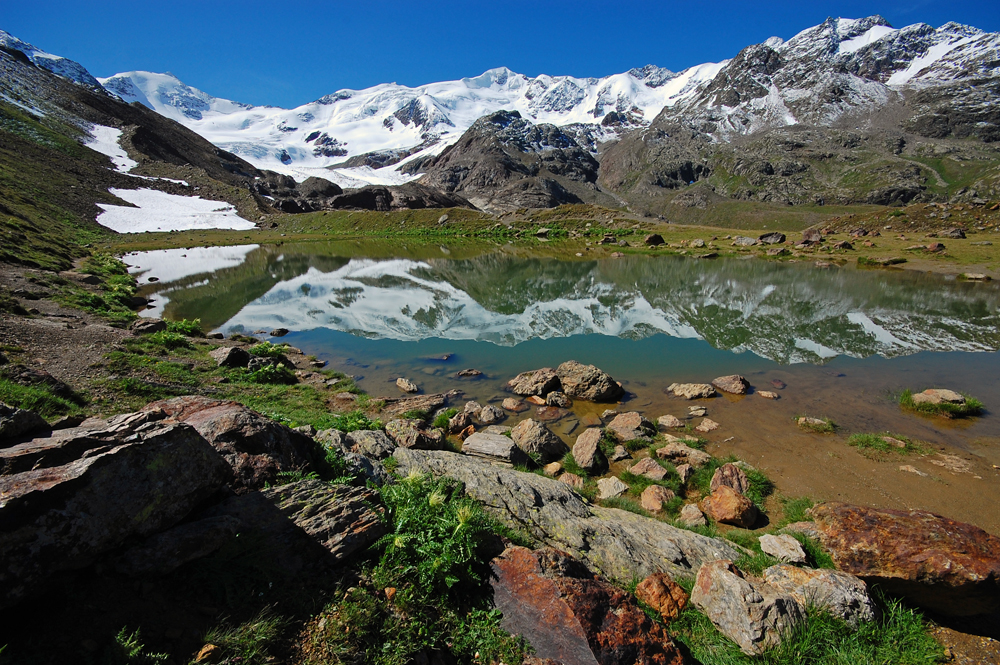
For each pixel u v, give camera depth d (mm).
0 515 3215
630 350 19328
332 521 4859
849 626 5102
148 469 4223
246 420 5977
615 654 4203
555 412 13328
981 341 19422
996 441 10805
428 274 43031
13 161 79438
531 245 75000
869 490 9016
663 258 54375
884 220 59469
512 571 4895
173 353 15000
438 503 5477
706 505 8555
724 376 15195
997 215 50719
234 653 3500
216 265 48812
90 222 71188
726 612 5094
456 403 14023
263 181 178250
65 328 14531
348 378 15672
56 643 3186
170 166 124375
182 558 3951
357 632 3943
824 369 16344
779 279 37000
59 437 4516
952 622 5418
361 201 151875
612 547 6137
